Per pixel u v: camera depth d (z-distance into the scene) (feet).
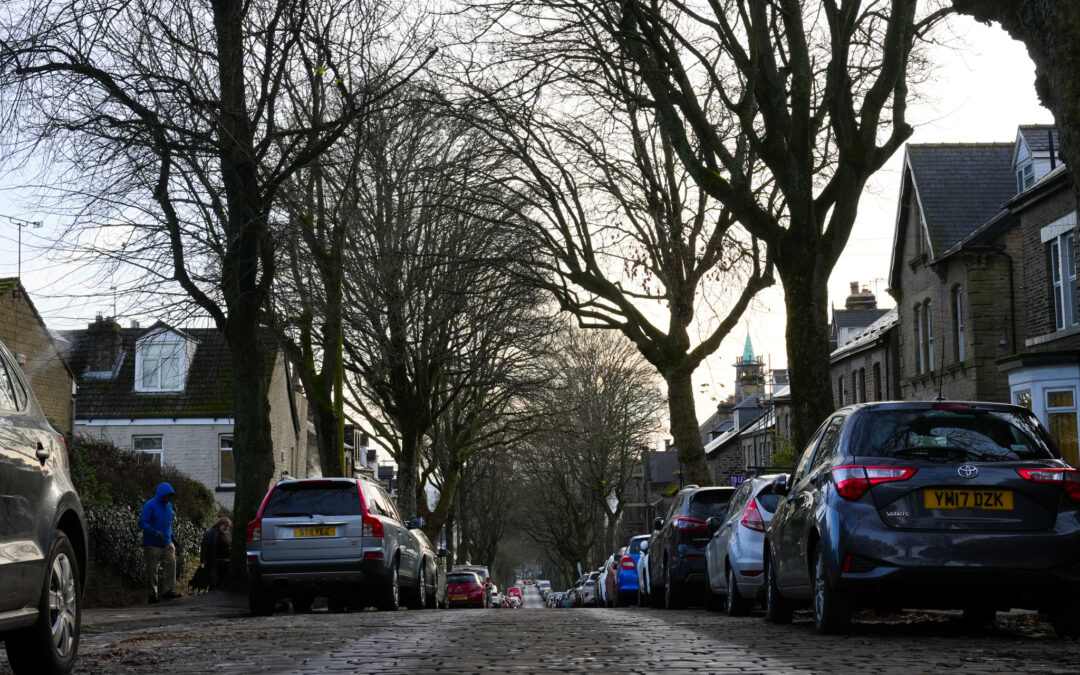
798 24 54.65
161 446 140.97
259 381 64.95
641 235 83.61
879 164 56.29
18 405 21.77
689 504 57.72
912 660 22.49
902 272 125.49
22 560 19.48
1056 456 27.76
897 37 52.85
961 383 108.27
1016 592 26.58
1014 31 28.02
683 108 57.67
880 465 27.43
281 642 30.91
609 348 185.68
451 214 96.27
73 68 53.01
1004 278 105.81
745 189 57.47
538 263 84.74
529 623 40.98
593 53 59.77
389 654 26.02
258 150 58.95
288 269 82.07
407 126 84.48
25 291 112.57
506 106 65.41
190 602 60.90
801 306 55.62
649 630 34.42
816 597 29.48
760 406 198.39
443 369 119.14
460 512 214.90
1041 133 103.91
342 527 54.54
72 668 22.35
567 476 225.15
